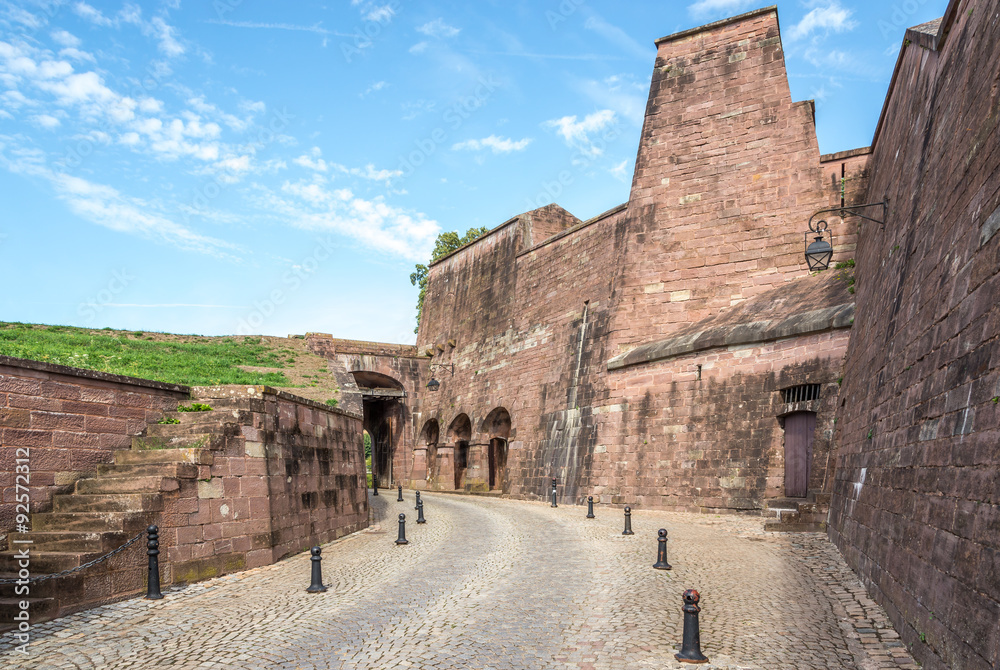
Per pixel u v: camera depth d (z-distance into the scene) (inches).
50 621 361.4
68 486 461.7
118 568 411.8
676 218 1080.8
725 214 1045.2
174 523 461.1
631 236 1112.2
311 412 677.9
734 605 375.6
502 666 284.7
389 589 441.1
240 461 527.8
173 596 422.9
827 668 274.1
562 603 390.0
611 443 1055.6
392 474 1834.4
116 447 500.4
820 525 629.0
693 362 956.0
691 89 1111.0
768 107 1046.4
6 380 423.2
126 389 514.3
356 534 750.5
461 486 1669.5
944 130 391.9
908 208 465.7
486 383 1574.8
